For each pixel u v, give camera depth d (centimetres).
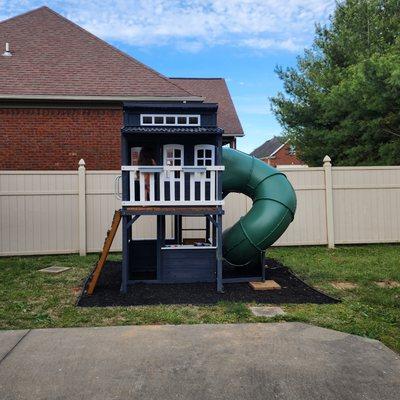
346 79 1384
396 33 1512
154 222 1038
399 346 426
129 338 446
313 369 371
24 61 1277
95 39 1409
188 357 397
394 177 1104
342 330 471
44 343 432
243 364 381
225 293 640
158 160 688
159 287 679
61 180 1013
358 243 1102
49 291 654
